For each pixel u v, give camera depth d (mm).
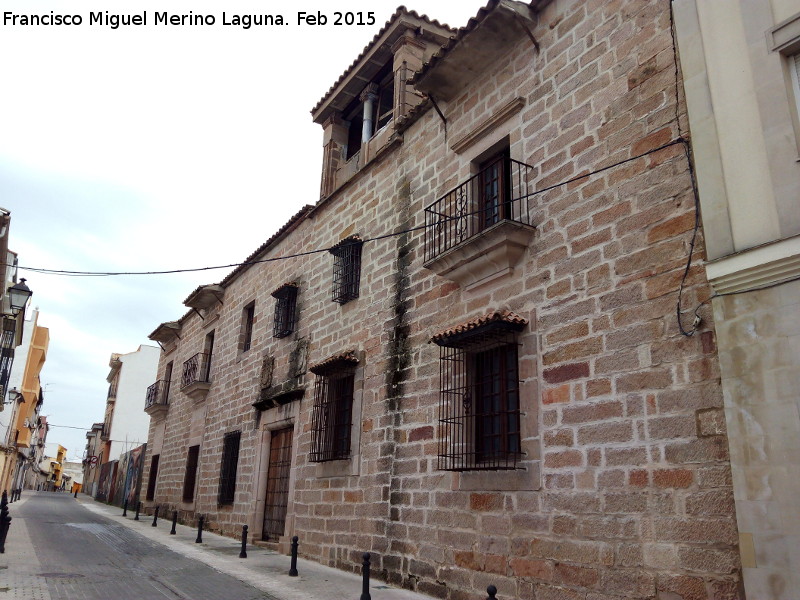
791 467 4969
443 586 8289
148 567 10359
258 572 10102
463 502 8297
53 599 7480
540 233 8070
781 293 5316
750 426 5305
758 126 5789
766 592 4945
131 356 48875
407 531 9195
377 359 10953
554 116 8344
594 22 8086
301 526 12055
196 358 20812
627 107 7348
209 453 18016
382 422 10398
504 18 8898
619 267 6949
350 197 13266
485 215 9359
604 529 6398
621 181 7180
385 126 13203
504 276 8469
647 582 5887
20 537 13492
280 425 14055
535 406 7539
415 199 11023
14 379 40219
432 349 9625
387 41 13406
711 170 6086
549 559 6910
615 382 6664
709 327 5910
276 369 14883
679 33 6684
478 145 9688
